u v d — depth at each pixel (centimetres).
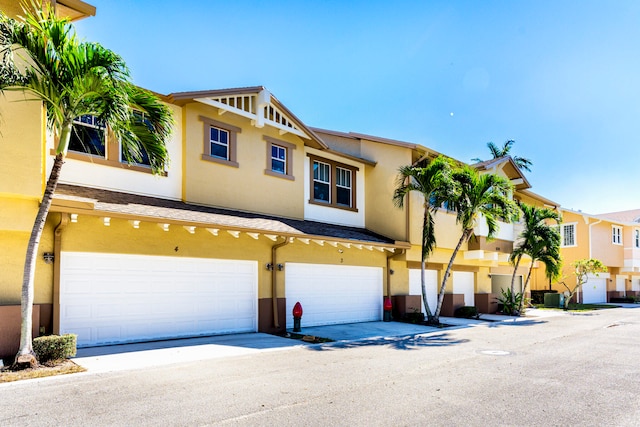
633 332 1456
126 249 1021
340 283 1556
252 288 1278
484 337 1301
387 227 1756
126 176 1119
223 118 1320
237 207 1327
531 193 2503
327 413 563
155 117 826
